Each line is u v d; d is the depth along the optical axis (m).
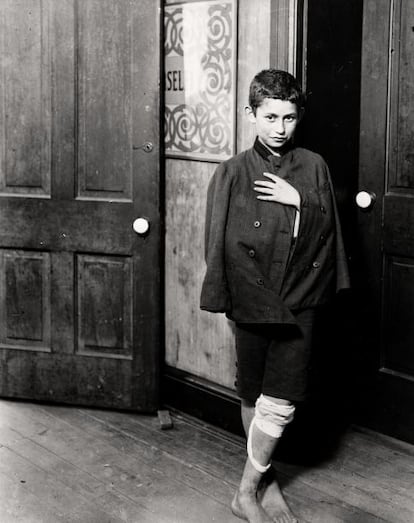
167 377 3.66
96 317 3.58
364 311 3.37
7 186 3.63
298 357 2.56
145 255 3.46
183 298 3.60
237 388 2.74
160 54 3.33
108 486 2.94
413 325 3.22
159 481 2.98
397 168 3.20
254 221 2.54
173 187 3.57
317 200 2.54
